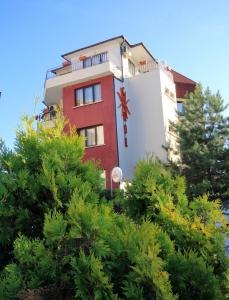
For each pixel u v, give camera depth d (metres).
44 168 3.91
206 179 18.66
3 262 3.88
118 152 21.47
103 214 3.44
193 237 3.71
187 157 19.12
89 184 4.15
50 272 3.17
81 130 22.98
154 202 4.05
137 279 2.87
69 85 23.78
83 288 2.90
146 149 22.78
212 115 20.00
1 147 4.33
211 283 3.25
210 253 3.67
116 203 4.37
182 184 4.33
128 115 23.50
